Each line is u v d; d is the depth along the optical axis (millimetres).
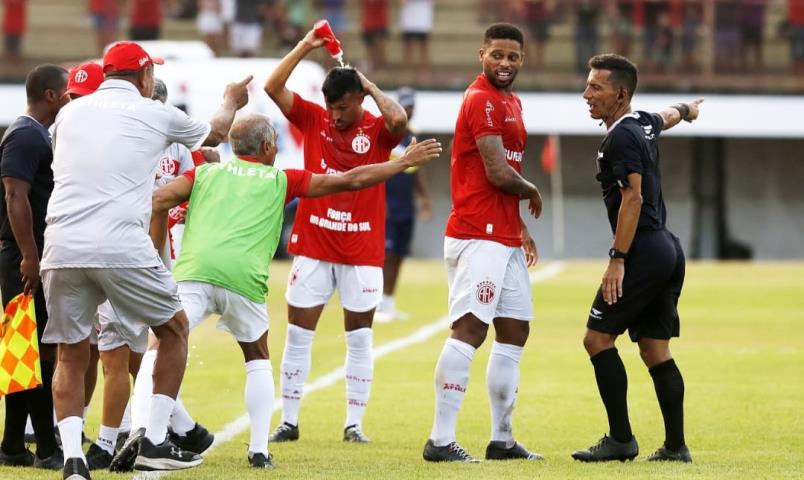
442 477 24344
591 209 106000
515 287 27359
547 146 100312
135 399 25109
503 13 105312
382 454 27766
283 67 29953
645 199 26016
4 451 26219
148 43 86000
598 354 26375
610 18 101250
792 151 104938
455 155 27375
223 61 75062
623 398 26328
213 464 26000
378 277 30781
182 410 27078
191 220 25625
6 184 25031
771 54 103062
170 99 74250
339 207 30406
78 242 22828
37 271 25031
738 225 105500
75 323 23438
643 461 26344
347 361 30469
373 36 100875
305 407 34500
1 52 100250
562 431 30797
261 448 25812
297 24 99500
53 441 25844
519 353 27469
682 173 105125
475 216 26859
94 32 105438
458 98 100875
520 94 100875
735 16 100250
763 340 49125
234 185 25672
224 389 37031
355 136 30438
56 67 26469
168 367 23969
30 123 25453
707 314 58688
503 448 27125
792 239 105125
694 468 25344
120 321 24125
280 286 70125
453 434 26891
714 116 100562
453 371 26703
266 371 25875
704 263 95688
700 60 100688
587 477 24250
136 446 24047
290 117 30703
